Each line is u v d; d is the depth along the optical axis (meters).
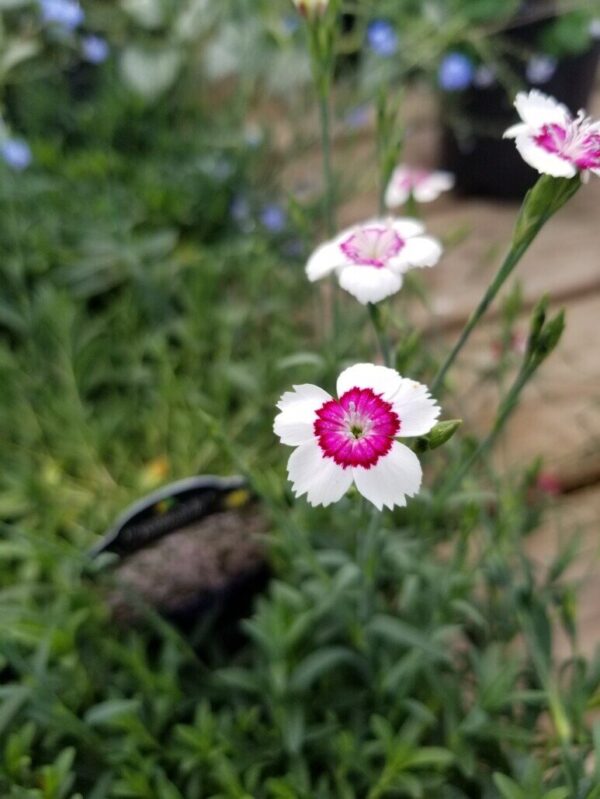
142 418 0.22
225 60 0.30
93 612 0.16
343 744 0.14
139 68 0.30
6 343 0.24
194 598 0.17
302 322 0.24
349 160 0.29
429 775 0.14
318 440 0.11
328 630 0.16
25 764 0.14
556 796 0.12
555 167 0.11
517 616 0.15
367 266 0.13
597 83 0.35
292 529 0.15
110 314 0.24
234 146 0.27
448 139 0.31
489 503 0.19
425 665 0.15
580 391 0.23
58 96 0.30
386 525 0.16
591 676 0.14
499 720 0.16
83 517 0.20
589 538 0.19
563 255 0.28
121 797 0.15
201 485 0.16
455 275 0.27
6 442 0.21
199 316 0.23
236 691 0.16
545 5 0.29
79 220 0.26
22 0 0.27
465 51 0.29
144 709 0.15
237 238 0.27
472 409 0.22
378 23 0.28
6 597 0.17
